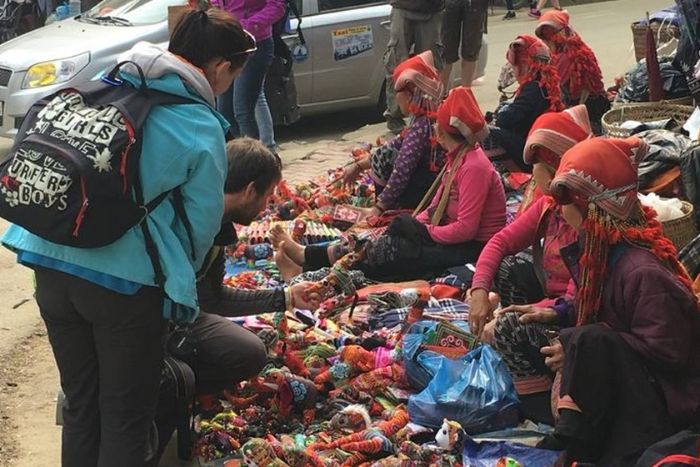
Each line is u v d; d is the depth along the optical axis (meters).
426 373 3.65
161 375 3.00
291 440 3.33
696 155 4.66
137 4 8.50
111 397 2.83
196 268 2.89
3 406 4.21
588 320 3.01
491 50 12.66
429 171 5.14
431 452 3.21
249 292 3.68
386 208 5.25
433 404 3.45
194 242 2.79
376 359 3.83
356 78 8.56
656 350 2.83
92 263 2.70
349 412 3.46
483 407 3.43
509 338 3.47
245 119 6.85
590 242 2.96
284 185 5.92
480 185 4.46
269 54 6.71
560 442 3.18
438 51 7.98
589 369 2.88
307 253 4.70
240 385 3.74
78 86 2.77
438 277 4.65
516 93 6.03
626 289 2.90
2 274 5.79
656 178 4.97
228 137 3.47
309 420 3.61
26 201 2.59
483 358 3.56
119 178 2.59
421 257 4.57
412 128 5.14
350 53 8.46
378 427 3.42
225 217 3.36
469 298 3.89
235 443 3.47
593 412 2.90
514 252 3.79
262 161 3.34
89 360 2.91
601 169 2.91
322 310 4.36
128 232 2.70
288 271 4.72
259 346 3.54
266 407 3.66
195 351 3.45
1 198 2.64
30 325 5.05
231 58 2.96
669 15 7.45
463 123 4.39
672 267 2.97
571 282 3.54
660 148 5.03
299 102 8.45
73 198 2.57
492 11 17.50
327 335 4.09
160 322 2.81
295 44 8.20
